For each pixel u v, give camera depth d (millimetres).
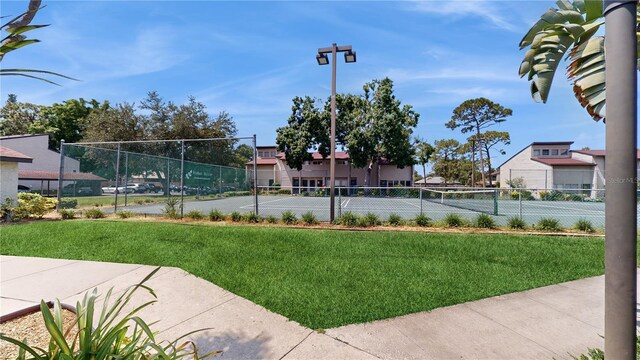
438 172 47688
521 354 2441
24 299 3342
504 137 36000
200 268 4320
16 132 34688
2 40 1281
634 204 1246
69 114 37812
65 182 12617
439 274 4176
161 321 2934
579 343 2611
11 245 5629
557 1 2281
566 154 30891
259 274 4113
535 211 13820
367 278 3994
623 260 1258
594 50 2148
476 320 2980
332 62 8492
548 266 4578
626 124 1226
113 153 13742
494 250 5395
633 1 1215
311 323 2873
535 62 2416
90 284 3807
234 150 31047
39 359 1385
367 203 18531
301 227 7676
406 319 2971
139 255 4969
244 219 8570
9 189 9148
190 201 15898
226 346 2516
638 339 2016
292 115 29156
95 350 1474
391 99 26656
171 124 27859
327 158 31594
